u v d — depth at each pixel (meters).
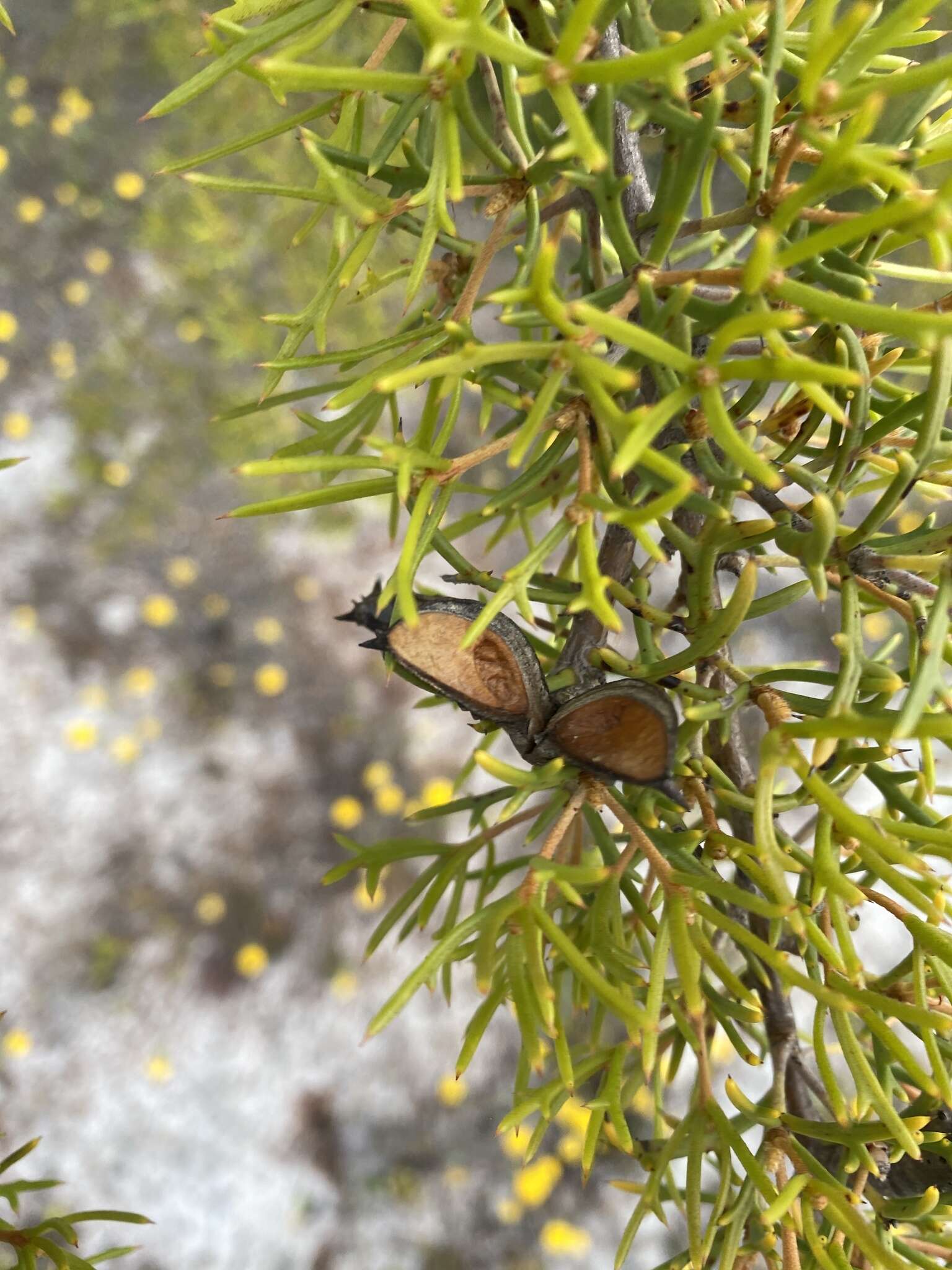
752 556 0.19
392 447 0.15
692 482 0.14
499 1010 0.81
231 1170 0.79
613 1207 0.74
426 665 0.17
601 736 0.16
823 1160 0.19
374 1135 0.79
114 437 0.97
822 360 0.17
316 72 0.14
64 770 0.91
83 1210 0.77
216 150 0.16
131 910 0.88
